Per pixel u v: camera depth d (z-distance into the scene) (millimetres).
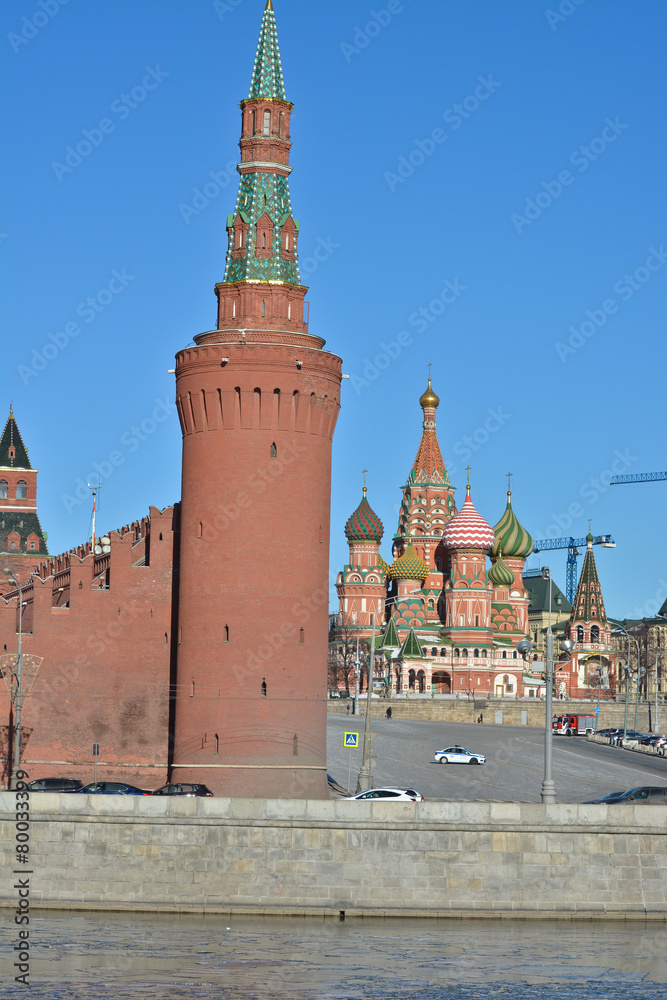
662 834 66000
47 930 60531
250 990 51281
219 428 92938
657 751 139000
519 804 66062
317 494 93375
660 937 61250
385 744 127812
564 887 65375
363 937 60469
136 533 104375
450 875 65250
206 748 91188
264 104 97750
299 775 90375
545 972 54688
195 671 92375
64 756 98812
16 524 196625
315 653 92250
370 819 65688
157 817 65938
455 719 173750
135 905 65125
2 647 100562
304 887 65188
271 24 99250
